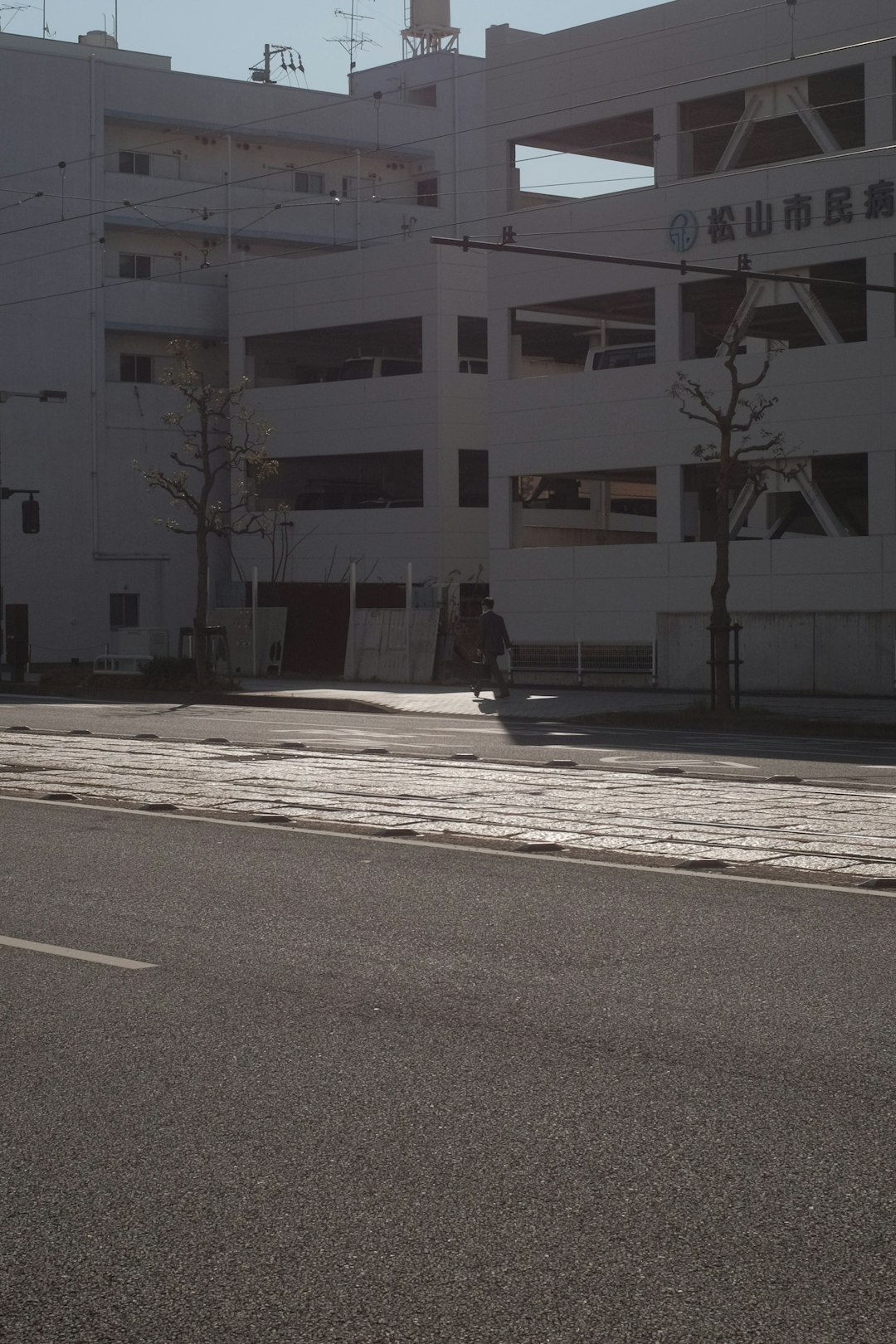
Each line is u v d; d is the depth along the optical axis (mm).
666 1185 4531
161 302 55344
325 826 12188
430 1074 5641
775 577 37281
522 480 46156
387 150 59000
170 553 55781
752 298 37750
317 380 56438
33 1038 6121
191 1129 5051
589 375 40469
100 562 54719
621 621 40031
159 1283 3908
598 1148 4848
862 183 35688
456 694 33500
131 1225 4266
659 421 39125
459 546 49656
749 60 37188
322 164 59094
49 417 53812
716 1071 5652
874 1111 5199
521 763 17453
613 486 50875
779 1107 5246
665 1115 5164
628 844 11148
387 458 55281
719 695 26391
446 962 7426
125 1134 5008
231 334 53750
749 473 35875
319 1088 5484
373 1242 4137
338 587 42531
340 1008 6574
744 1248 4086
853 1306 3758
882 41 31453
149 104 55094
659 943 7805
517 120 41656
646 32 38969
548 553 41406
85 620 54469
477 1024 6312
